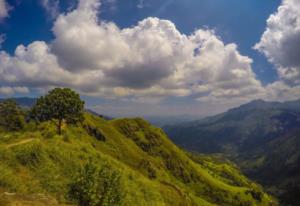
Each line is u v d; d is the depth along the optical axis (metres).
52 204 31.42
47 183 39.66
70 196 35.34
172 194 83.25
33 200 30.50
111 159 70.31
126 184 58.84
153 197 65.12
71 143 65.44
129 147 194.12
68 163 48.91
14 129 116.44
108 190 35.47
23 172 40.09
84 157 56.22
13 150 44.16
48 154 47.62
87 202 34.41
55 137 67.44
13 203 27.95
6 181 34.91
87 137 147.62
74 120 97.38
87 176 35.41
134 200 55.31
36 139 55.69
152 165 171.38
